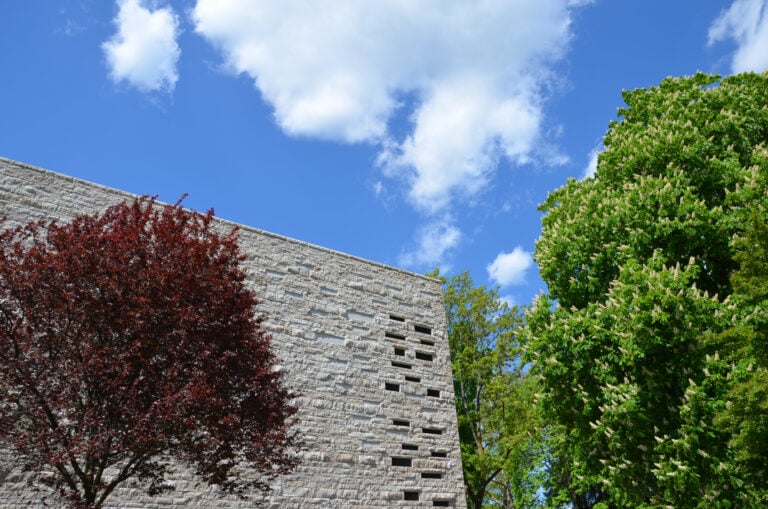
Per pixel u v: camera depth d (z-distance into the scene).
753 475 11.93
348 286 26.91
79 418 11.12
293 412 14.73
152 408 11.04
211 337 12.62
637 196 16.66
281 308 24.02
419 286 30.05
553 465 33.91
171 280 12.31
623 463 14.30
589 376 15.48
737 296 13.09
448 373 28.88
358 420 24.28
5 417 11.21
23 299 11.68
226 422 11.90
